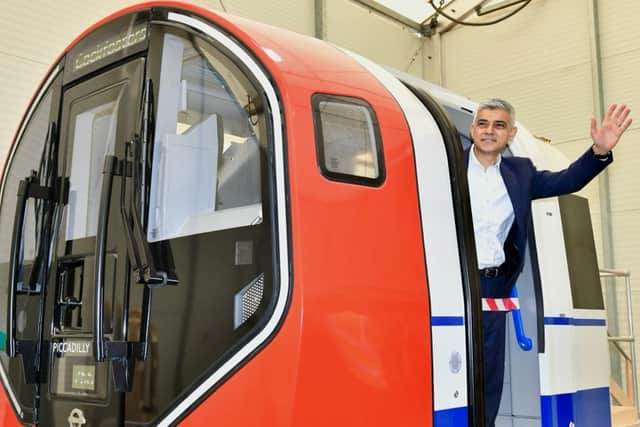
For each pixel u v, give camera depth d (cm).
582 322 341
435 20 913
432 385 226
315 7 789
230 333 205
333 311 202
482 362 243
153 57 242
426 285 231
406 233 231
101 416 228
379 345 212
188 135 240
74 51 279
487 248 287
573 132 812
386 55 872
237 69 224
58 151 274
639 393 748
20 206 262
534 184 292
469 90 899
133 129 239
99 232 222
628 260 765
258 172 213
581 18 816
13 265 256
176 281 220
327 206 210
